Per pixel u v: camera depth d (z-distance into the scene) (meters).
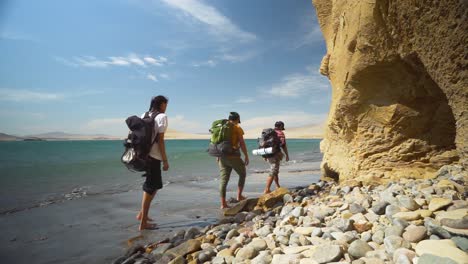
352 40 5.23
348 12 5.55
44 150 42.16
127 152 4.36
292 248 2.76
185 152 32.66
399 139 5.23
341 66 6.08
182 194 7.50
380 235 2.54
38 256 3.49
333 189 5.49
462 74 2.79
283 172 12.39
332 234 2.83
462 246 2.02
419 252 2.08
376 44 4.72
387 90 5.22
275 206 5.40
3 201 6.67
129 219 5.18
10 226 4.71
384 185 4.81
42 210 5.81
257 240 3.07
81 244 3.92
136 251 3.60
